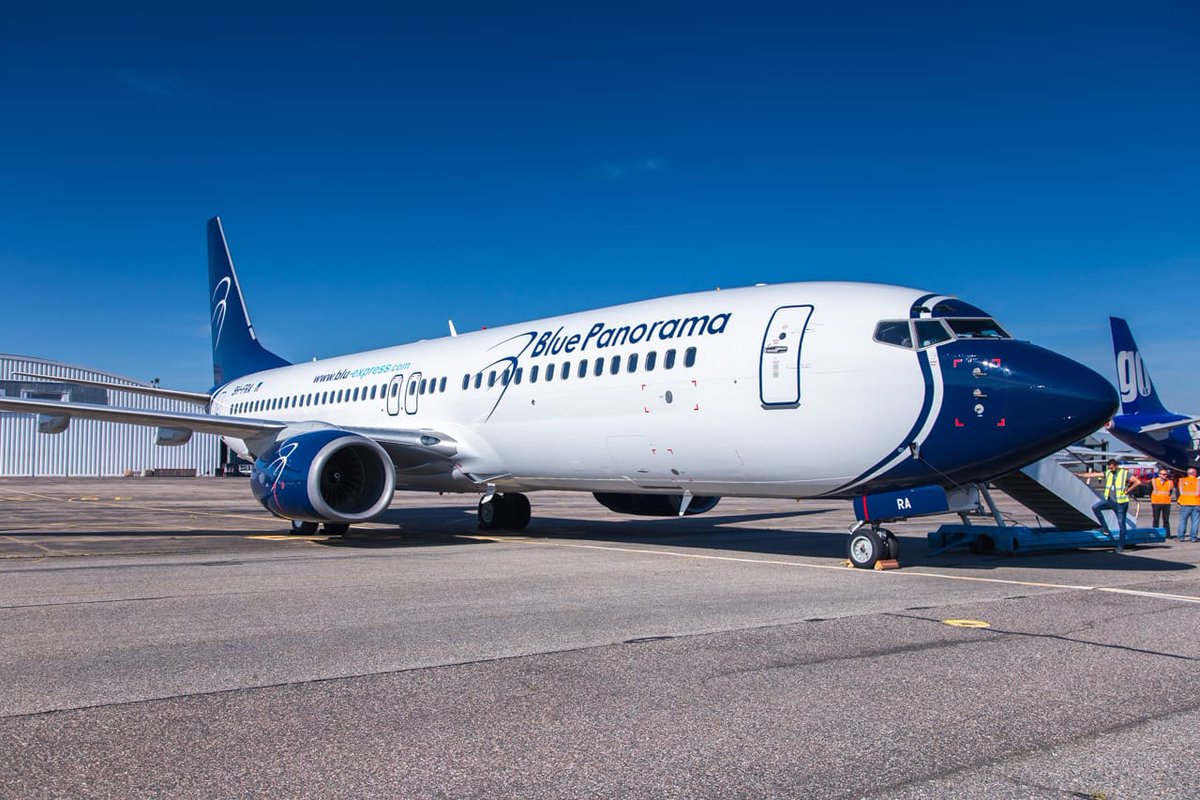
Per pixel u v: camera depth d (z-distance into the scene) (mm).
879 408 11180
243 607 8133
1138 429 31000
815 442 11617
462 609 8039
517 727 4598
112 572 10719
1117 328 32125
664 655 6195
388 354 19938
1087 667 5875
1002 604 8406
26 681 5453
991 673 5711
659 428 13203
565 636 6828
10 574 10508
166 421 15859
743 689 5320
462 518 21500
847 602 8508
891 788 3789
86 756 4148
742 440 12297
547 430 14906
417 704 5000
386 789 3777
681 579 10188
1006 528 13383
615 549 13906
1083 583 10039
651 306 14531
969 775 3938
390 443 15336
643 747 4301
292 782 3848
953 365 10969
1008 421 10664
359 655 6180
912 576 10602
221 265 28953
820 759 4141
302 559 12289
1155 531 15156
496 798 3691
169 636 6801
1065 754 4207
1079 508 14102
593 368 14273
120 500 32031
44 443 62531
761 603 8422
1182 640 6738
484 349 16969
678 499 17500
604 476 14469
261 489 14578
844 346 11531
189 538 15945
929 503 11219
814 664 5941
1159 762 4098
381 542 15234
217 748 4266
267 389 23891
